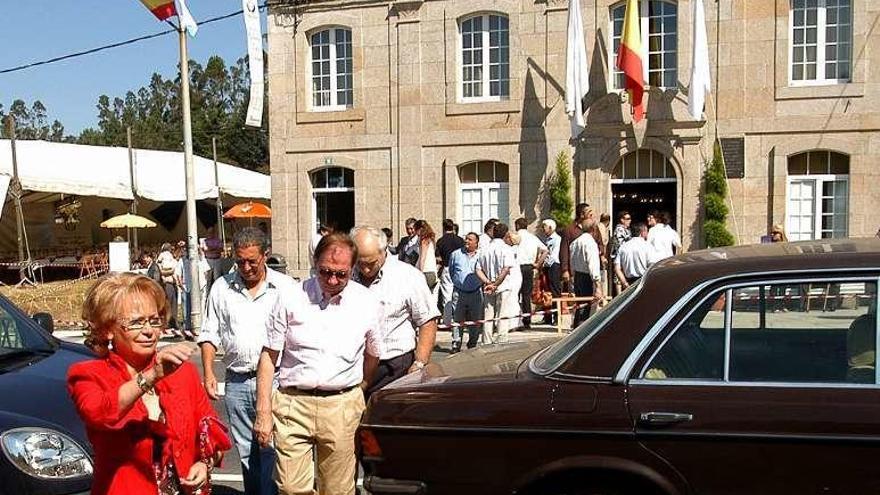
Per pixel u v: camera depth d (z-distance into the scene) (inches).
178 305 670.5
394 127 773.9
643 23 706.8
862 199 660.1
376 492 160.6
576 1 683.4
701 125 684.1
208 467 133.6
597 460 148.6
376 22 774.5
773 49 672.4
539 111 728.3
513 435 152.8
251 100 754.8
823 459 140.4
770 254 159.3
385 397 166.4
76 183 1084.5
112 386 122.1
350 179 808.3
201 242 690.8
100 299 124.3
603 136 708.0
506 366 173.5
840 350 146.9
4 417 183.2
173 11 612.4
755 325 150.6
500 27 746.2
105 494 123.6
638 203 715.4
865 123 656.4
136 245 1183.6
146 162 1221.7
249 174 1350.9
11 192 1011.3
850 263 149.4
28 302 754.2
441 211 764.0
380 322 189.3
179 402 129.6
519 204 737.6
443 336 555.5
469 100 755.4
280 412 180.7
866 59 655.1
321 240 178.2
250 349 208.5
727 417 144.0
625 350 153.2
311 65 812.0
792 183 683.4
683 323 152.6
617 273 507.2
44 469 178.1
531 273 562.3
